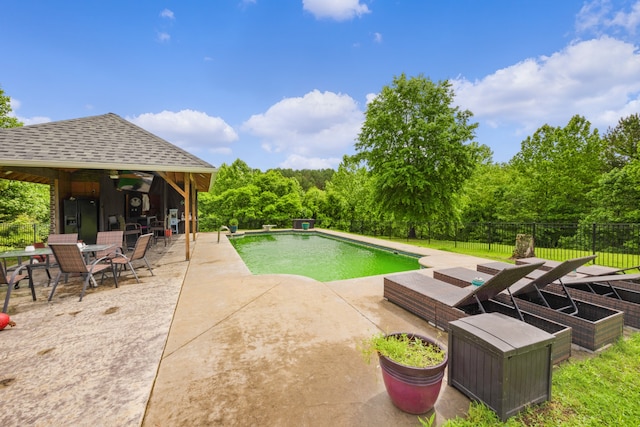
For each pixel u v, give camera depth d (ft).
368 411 6.88
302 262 32.45
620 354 9.39
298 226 70.38
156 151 24.91
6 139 21.42
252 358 9.27
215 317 12.69
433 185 50.01
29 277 14.89
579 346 9.95
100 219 30.12
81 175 30.27
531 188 64.64
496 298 12.59
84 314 13.02
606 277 13.83
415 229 57.00
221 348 9.93
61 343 10.30
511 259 28.60
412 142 53.42
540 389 6.98
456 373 7.66
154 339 10.60
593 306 11.23
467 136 51.06
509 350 6.34
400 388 6.61
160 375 8.35
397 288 14.14
